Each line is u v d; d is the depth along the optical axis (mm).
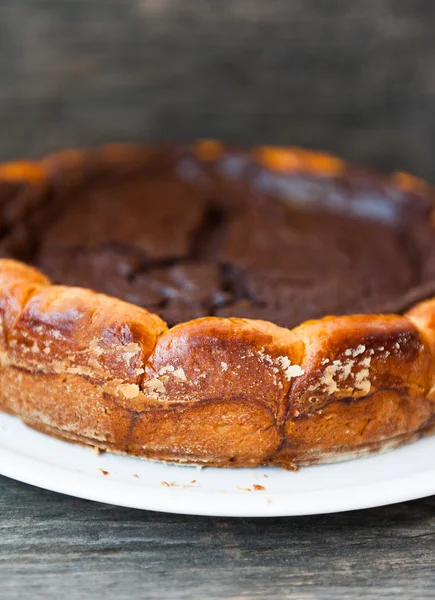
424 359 568
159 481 548
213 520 553
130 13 798
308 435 555
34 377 560
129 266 625
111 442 559
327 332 555
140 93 826
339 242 679
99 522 548
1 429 574
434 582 527
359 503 537
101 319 550
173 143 761
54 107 823
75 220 674
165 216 689
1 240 638
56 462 555
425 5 812
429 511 563
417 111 848
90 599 514
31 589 517
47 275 609
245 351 543
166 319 575
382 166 861
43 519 548
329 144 853
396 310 595
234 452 555
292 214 710
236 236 675
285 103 837
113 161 733
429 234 688
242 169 743
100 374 548
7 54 800
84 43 803
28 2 785
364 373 553
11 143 831
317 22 812
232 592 519
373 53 825
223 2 800
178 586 521
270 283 623
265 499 537
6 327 562
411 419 571
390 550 542
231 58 819
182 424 550
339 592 521
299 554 538
